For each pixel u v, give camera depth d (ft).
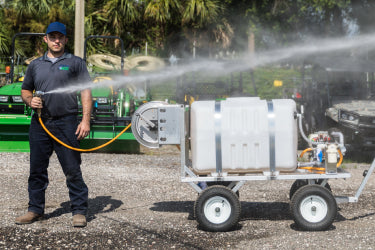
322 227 14.64
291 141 14.83
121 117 31.50
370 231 14.60
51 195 19.56
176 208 17.75
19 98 30.96
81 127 15.33
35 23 56.29
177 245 13.43
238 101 15.17
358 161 30.91
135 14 60.75
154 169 26.27
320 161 16.17
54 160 27.86
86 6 59.93
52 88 15.15
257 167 14.88
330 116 32.45
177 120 15.28
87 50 57.88
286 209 17.60
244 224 15.60
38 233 14.46
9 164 26.55
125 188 21.26
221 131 14.78
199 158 14.87
